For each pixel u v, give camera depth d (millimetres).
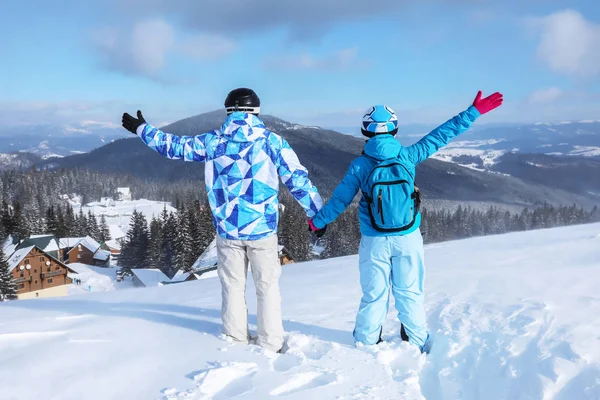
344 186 3168
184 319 3773
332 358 2936
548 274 4859
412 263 3133
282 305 4410
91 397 2330
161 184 176500
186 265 54188
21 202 107750
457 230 98875
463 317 3617
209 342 3145
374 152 3123
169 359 2818
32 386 2432
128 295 5449
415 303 3207
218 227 3168
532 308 3639
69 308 4441
